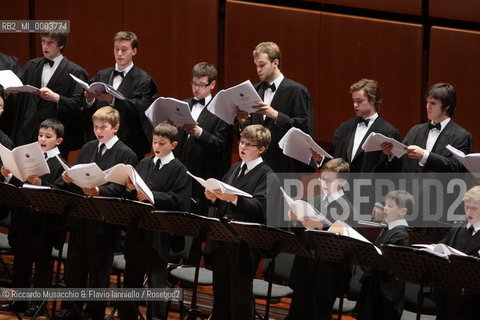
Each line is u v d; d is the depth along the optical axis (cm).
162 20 1484
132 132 1212
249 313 973
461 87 1380
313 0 1428
